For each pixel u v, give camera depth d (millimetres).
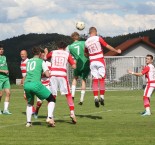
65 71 17594
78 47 21344
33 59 16281
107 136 14336
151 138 13930
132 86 48469
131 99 33031
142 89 48562
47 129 16016
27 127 16578
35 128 16297
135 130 15617
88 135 14578
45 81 19391
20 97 35719
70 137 14211
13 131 15562
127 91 44906
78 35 21516
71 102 17562
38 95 16297
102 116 20484
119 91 44938
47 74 16141
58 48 17656
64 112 22812
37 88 16109
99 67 19203
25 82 16234
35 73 16141
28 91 16203
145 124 17250
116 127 16391
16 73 67438
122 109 24547
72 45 21375
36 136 14461
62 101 31000
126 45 77438
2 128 16328
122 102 29969
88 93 41438
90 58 19312
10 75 66812
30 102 16719
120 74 48812
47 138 14055
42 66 16172
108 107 25922
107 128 16141
